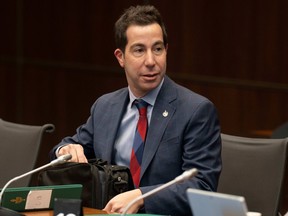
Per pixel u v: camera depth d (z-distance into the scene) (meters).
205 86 12.30
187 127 6.21
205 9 12.19
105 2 13.08
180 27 12.38
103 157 6.57
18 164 7.36
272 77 11.77
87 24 13.27
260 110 11.94
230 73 12.09
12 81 13.79
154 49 6.26
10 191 5.48
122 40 6.36
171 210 5.91
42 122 13.70
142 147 6.39
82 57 13.35
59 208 4.88
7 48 13.75
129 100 6.68
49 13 13.51
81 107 13.43
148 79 6.25
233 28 11.99
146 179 6.28
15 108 13.80
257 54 11.84
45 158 13.55
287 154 6.61
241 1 11.90
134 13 6.32
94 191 6.05
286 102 11.73
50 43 13.55
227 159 6.86
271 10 11.67
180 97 6.36
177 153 6.23
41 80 13.65
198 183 5.96
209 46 12.20
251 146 6.79
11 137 7.54
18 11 13.66
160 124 6.31
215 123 6.27
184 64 12.41
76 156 6.41
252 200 6.64
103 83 13.20
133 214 5.43
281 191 6.54
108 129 6.64
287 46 11.59
